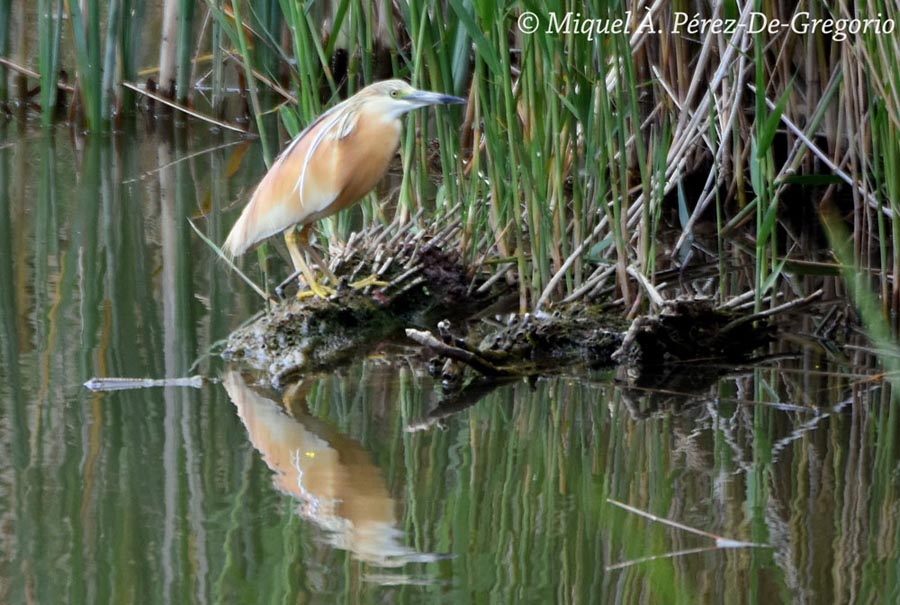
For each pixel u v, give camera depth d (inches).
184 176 604.4
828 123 523.8
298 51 410.9
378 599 222.8
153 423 309.1
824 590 226.8
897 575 232.1
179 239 493.0
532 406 333.4
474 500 269.4
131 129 714.2
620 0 389.4
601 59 369.1
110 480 272.8
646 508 265.7
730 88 501.0
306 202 381.1
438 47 417.4
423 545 247.0
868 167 484.4
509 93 370.3
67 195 561.0
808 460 291.7
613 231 392.8
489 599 222.7
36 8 807.1
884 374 353.7
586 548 245.9
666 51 481.1
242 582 227.5
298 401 333.4
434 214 443.2
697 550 244.4
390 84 382.0
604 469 287.9
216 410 321.1
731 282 451.2
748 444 302.7
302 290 402.9
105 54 707.4
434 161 615.5
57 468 278.2
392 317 405.7
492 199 418.0
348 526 254.5
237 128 702.5
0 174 599.2
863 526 255.1
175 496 265.3
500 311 423.5
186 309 406.9
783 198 561.6
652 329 368.5
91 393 328.8
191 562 235.5
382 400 337.1
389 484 277.9
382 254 425.1
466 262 434.3
